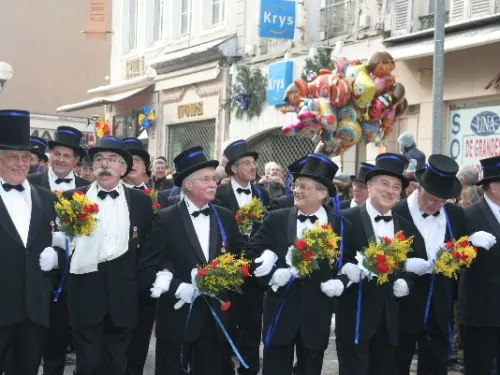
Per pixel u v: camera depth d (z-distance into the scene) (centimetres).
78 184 862
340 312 660
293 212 649
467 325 696
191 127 2089
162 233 646
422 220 688
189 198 657
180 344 637
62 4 3316
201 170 647
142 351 757
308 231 602
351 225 662
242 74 1784
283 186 1053
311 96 1053
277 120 1691
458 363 872
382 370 665
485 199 708
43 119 2608
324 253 599
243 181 871
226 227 663
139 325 748
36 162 931
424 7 1401
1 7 3216
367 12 1505
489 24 1233
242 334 787
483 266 689
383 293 651
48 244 634
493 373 780
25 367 628
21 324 619
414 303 679
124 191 683
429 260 677
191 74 2031
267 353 640
